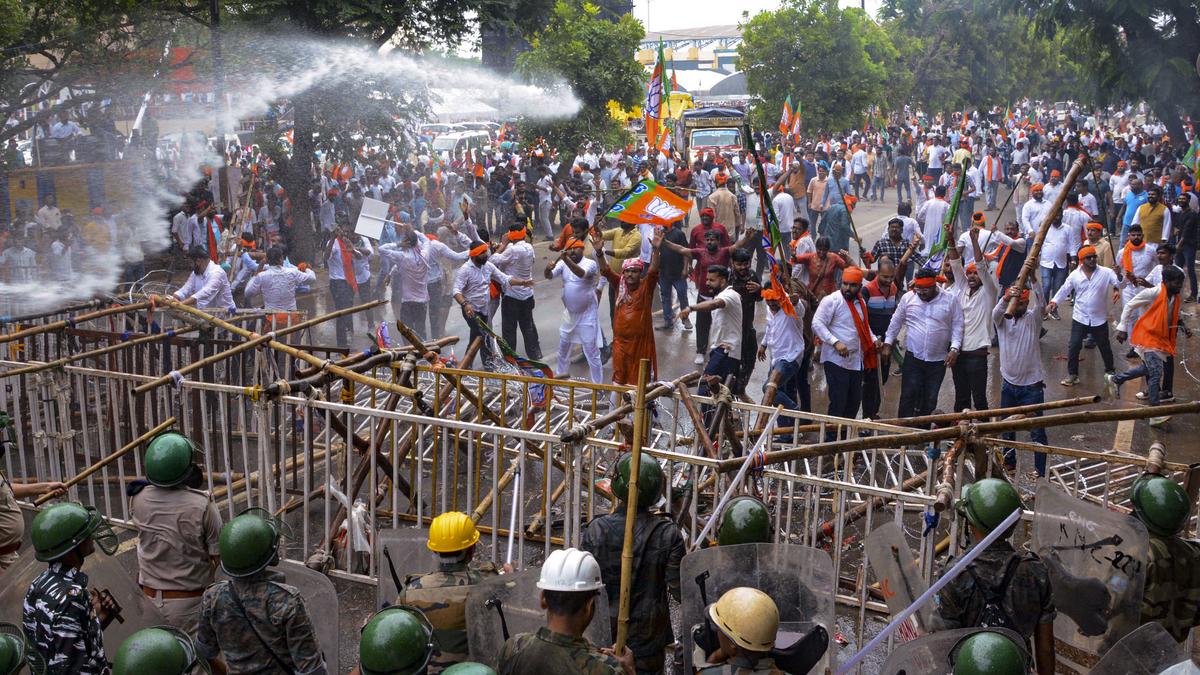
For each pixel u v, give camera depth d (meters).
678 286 14.37
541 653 3.55
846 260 11.74
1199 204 17.53
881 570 4.71
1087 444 9.55
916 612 4.40
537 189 23.09
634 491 4.21
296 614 4.01
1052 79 43.88
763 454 5.49
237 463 8.43
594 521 4.62
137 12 15.96
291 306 12.15
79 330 8.46
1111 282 11.17
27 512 7.45
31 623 4.10
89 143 16.88
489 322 11.65
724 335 9.33
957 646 3.28
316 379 6.60
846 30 36.59
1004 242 14.31
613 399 7.96
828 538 6.89
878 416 10.28
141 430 7.43
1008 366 8.78
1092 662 4.45
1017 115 49.53
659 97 23.69
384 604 4.64
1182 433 9.84
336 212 20.12
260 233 18.06
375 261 18.61
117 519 7.43
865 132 37.69
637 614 4.47
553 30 26.33
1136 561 4.28
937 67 42.62
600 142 26.64
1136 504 4.56
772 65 37.31
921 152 36.12
